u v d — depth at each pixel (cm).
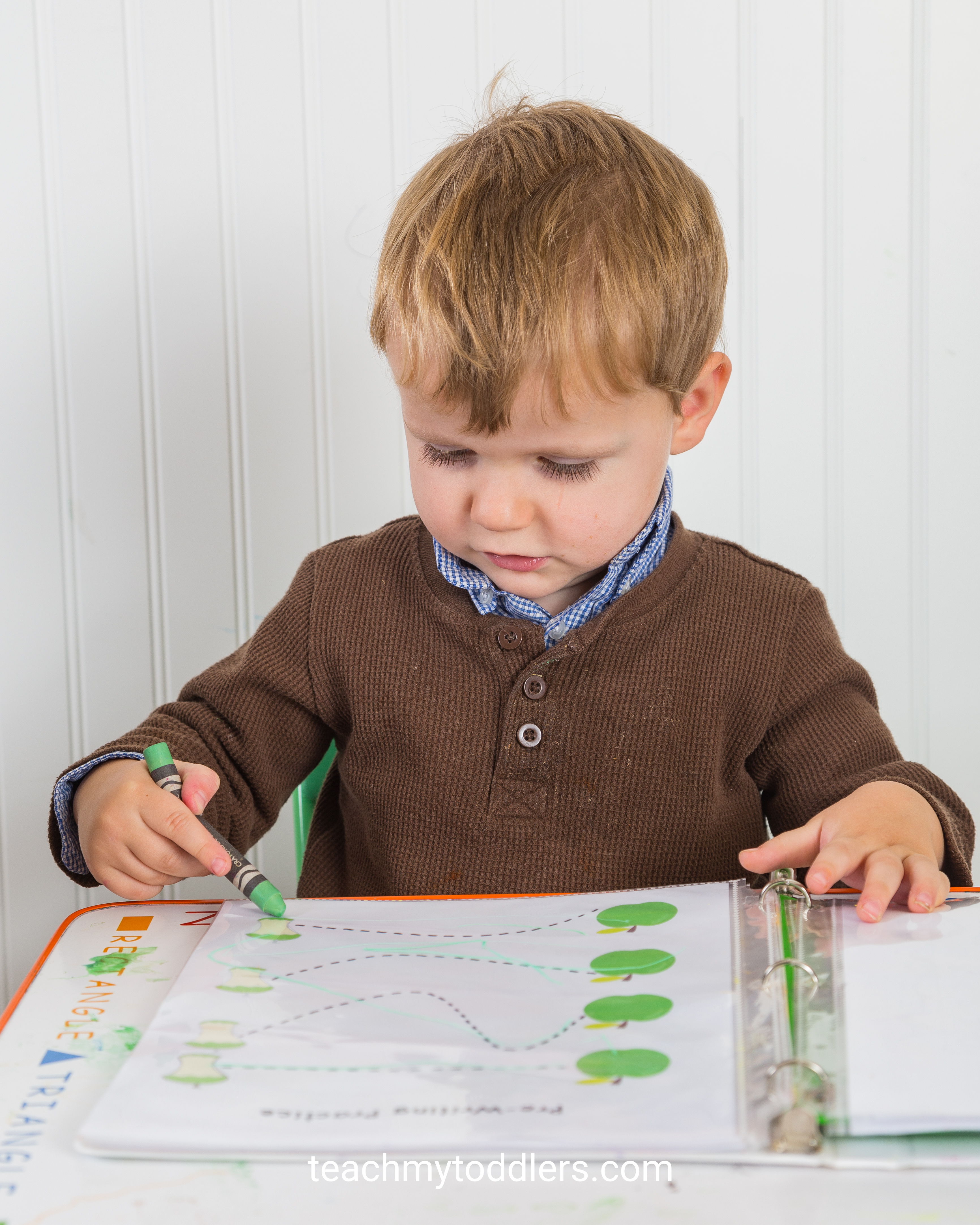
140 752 74
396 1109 40
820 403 124
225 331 121
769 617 85
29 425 120
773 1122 39
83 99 117
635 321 68
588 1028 46
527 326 65
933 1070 41
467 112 119
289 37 117
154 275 120
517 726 81
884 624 128
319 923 59
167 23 117
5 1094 44
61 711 125
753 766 87
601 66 119
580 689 82
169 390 122
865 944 53
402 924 58
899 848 62
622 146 76
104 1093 43
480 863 82
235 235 120
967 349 124
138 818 67
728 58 119
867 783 73
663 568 85
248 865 63
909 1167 37
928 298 123
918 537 127
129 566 124
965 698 130
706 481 125
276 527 125
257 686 89
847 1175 37
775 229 121
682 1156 38
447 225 70
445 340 66
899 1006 46
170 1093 42
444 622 85
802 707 85
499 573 75
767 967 50
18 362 119
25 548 122
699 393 80
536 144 75
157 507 123
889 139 120
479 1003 48
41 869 127
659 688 82
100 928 61
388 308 72
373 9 117
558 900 61
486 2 117
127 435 122
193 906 64
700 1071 42
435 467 71
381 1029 46
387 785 85
